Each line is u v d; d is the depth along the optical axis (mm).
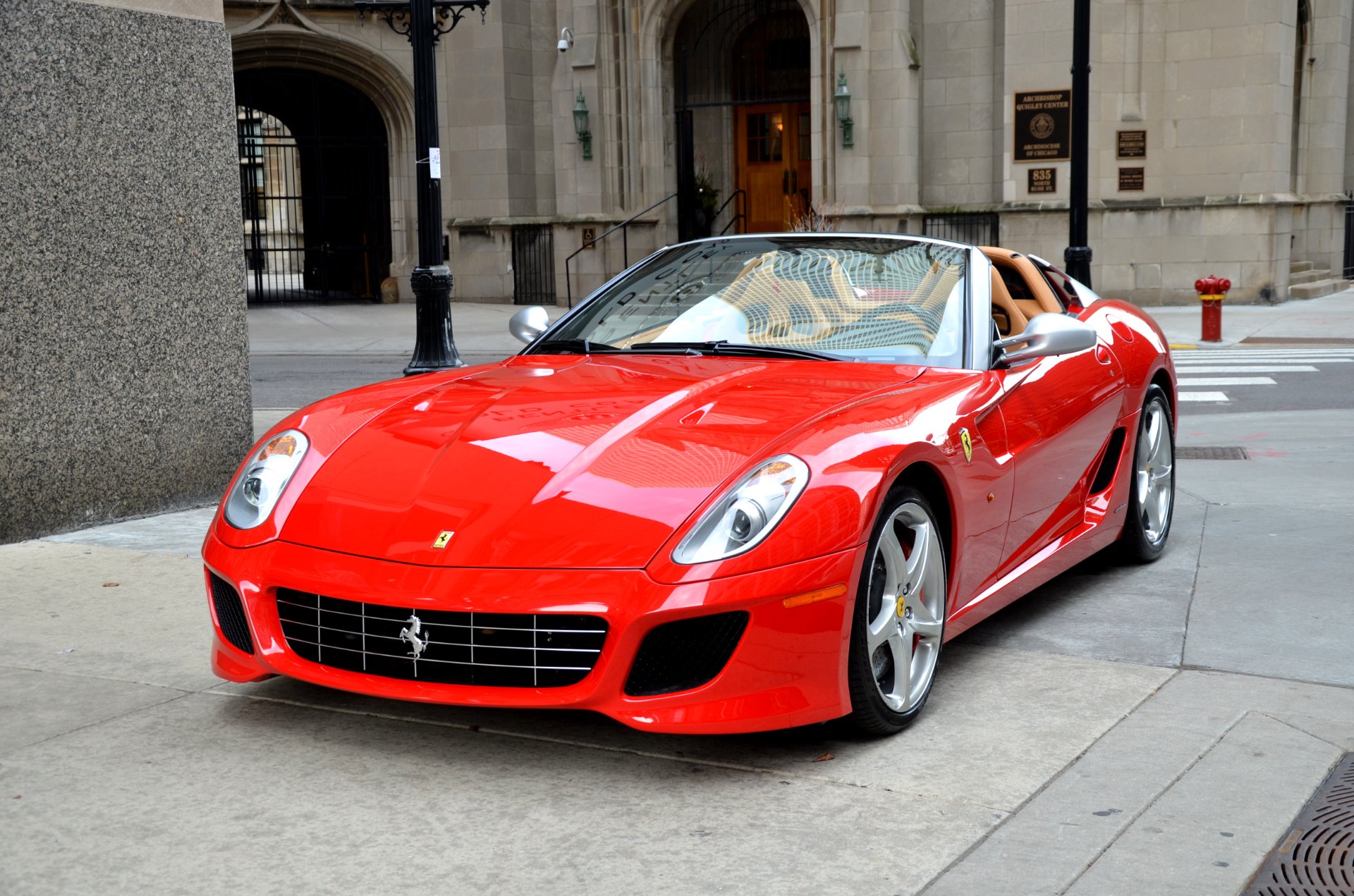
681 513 3043
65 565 5199
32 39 5578
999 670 3873
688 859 2660
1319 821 2797
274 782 3086
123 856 2701
